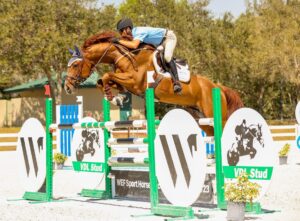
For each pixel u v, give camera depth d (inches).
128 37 432.5
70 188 529.7
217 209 368.8
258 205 351.9
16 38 1571.1
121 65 424.8
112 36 433.1
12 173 663.8
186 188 333.1
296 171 621.3
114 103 431.8
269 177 333.7
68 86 434.3
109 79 426.0
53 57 1605.6
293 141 1174.3
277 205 386.3
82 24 1612.9
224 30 2069.4
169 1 2016.5
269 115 2192.4
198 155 325.7
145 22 1942.7
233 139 345.4
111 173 453.7
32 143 452.1
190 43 1955.0
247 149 343.0
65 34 1595.7
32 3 1571.1
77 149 478.3
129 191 446.3
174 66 439.8
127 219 343.3
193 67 1948.8
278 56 1948.8
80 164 475.2
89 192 466.0
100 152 454.0
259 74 2000.5
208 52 1988.2
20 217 355.6
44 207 405.1
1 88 2251.5
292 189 466.0
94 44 433.1
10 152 1045.2
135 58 424.8
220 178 367.2
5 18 1571.1
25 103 1927.9
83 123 439.2
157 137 351.3
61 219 346.3
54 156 706.8
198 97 461.7
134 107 1867.6
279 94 2226.9
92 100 1855.3
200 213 355.3
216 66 2042.3
